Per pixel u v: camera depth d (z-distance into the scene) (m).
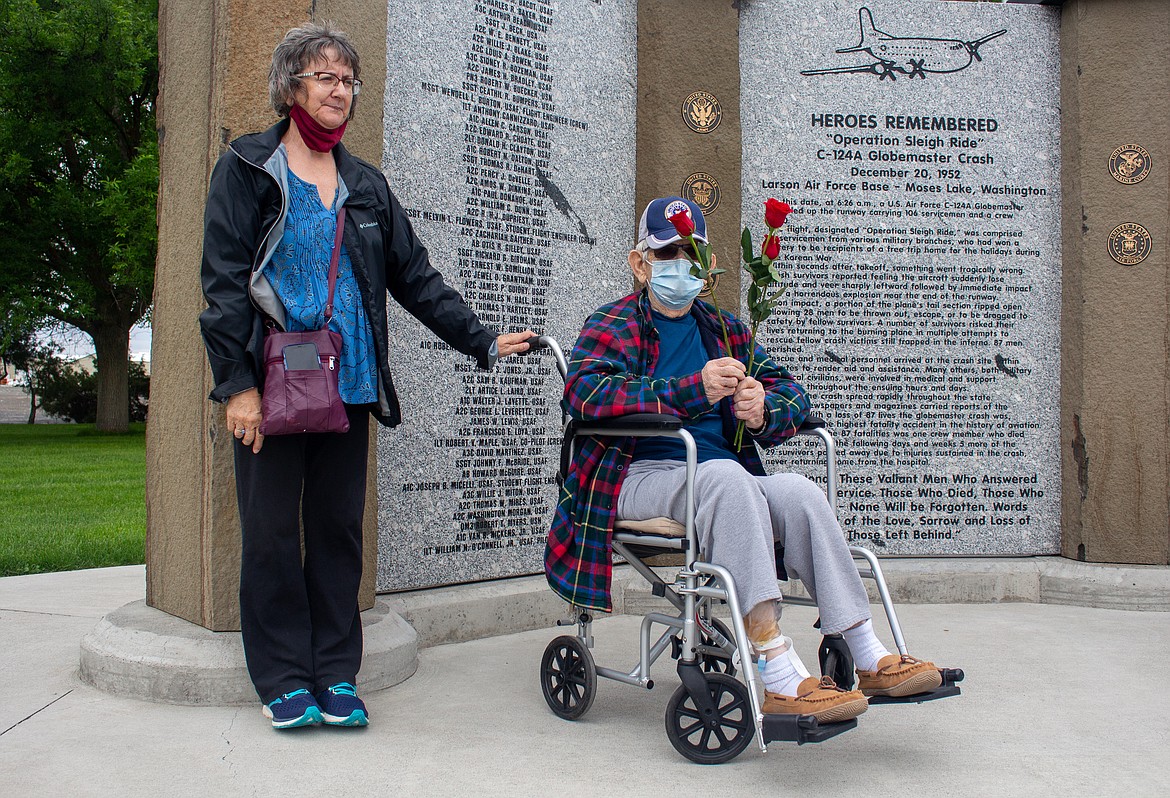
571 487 2.63
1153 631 3.78
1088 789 2.12
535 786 2.12
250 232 2.41
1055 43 4.73
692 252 2.66
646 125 4.42
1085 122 4.52
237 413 2.33
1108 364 4.45
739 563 2.21
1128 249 4.45
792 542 2.34
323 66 2.47
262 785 2.10
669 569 4.27
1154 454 4.41
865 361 4.63
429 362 3.76
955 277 4.66
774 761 2.31
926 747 2.41
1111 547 4.42
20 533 6.23
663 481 2.44
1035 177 4.71
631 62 4.46
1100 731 2.54
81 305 19.41
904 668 2.17
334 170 2.63
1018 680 3.05
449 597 3.65
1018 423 4.66
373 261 2.58
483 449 3.92
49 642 3.41
